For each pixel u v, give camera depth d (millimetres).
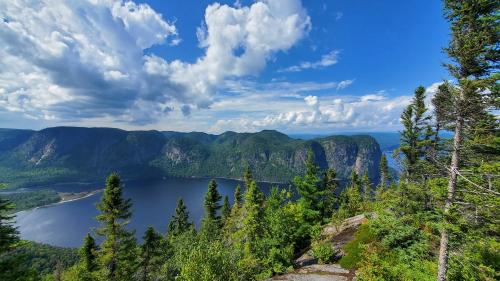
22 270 19203
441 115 17312
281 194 45156
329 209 51438
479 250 17406
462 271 17609
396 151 36531
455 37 16844
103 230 33250
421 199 28031
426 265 20172
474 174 15883
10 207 19047
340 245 34469
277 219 32000
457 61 16719
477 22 16031
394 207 29859
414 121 36125
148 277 41562
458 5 16531
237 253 21844
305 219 42406
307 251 36250
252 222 33625
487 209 15297
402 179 35750
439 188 18328
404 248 23891
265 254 30141
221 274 19125
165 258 43250
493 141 15617
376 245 26375
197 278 18641
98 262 34281
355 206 61781
